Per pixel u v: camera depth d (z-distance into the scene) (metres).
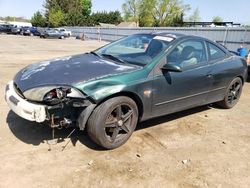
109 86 3.73
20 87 3.78
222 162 3.89
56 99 3.46
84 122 3.65
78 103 3.54
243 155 4.13
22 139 4.13
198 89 4.97
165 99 4.46
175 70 4.16
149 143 4.27
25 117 3.58
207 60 5.16
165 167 3.67
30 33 45.03
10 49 18.77
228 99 5.95
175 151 4.09
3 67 10.28
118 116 3.93
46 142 4.08
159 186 3.29
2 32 45.09
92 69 3.99
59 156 3.75
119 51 4.81
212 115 5.66
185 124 5.09
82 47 25.19
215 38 24.55
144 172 3.53
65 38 43.78
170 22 65.75
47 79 3.73
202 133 4.77
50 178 3.30
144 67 4.20
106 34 41.12
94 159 3.73
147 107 4.25
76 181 3.27
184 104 4.85
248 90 8.12
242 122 5.40
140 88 4.04
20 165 3.51
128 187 3.23
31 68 4.29
